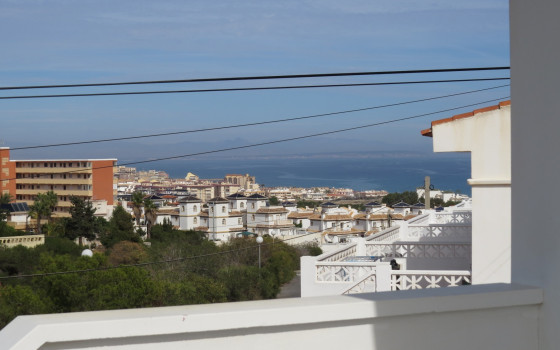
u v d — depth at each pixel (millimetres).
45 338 1989
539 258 2645
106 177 123562
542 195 2627
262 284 40406
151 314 2152
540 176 2637
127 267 25688
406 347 2453
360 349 2400
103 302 24125
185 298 31000
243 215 113188
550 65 2568
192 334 2195
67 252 61188
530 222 2695
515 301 2572
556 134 2545
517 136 2770
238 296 39500
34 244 59375
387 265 9180
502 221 8531
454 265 12219
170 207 122062
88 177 121125
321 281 10438
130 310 2217
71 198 80250
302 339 2330
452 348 2516
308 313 2295
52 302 24109
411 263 12469
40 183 125500
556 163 2547
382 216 86625
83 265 25109
